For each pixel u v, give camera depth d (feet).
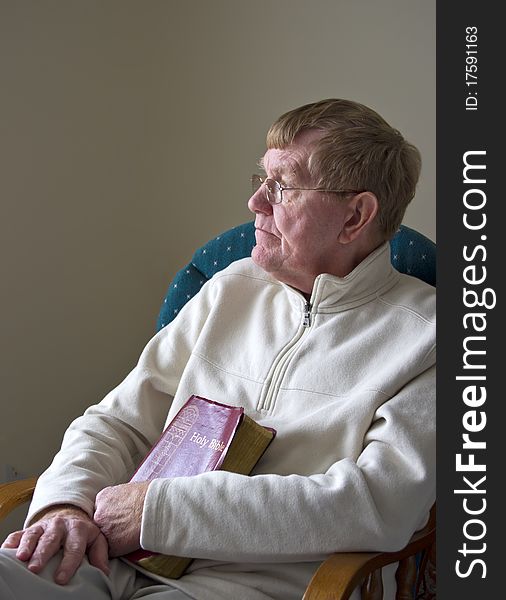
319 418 5.50
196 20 8.80
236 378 5.98
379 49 8.28
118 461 5.97
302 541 4.87
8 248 8.34
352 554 4.82
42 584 4.74
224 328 6.21
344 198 5.73
